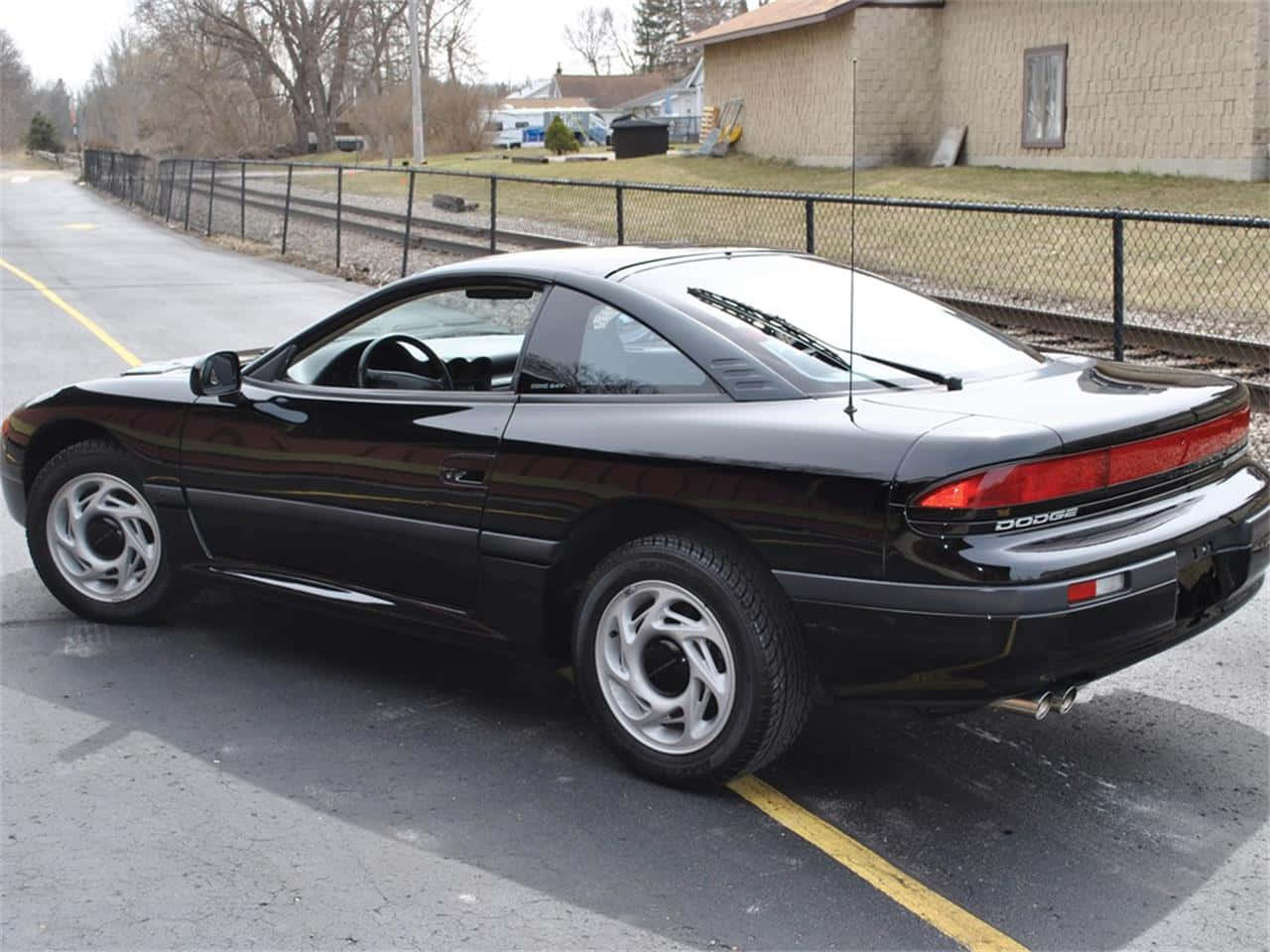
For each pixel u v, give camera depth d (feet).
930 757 13.73
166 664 16.43
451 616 14.53
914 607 11.32
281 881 11.39
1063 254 51.70
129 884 11.35
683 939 10.46
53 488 17.66
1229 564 12.62
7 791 13.06
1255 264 46.52
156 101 260.62
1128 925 10.62
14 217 129.59
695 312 13.46
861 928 10.59
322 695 15.48
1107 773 13.33
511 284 14.58
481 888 11.27
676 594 12.62
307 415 15.43
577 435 13.25
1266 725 14.44
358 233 83.05
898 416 11.98
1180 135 73.77
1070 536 11.41
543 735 14.37
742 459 12.15
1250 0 68.33
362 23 240.53
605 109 369.91
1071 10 80.64
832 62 97.81
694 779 12.74
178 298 58.03
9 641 17.26
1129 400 12.49
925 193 76.54
